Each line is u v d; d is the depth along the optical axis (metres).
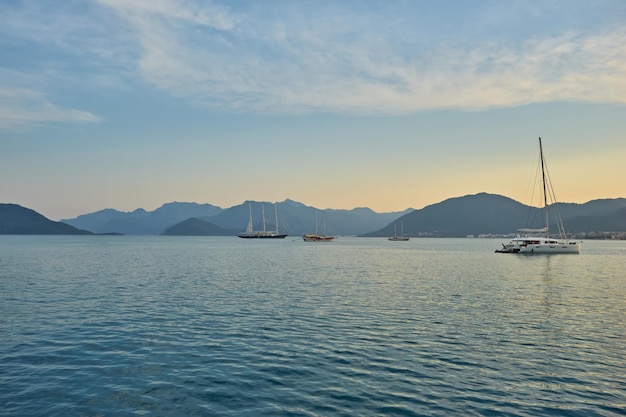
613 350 22.98
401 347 23.20
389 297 39.91
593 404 16.28
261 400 16.41
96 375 18.92
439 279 56.00
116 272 63.41
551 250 116.88
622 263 87.88
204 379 18.48
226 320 29.61
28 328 27.14
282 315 31.34
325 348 23.00
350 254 126.31
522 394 17.12
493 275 61.88
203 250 147.12
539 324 28.83
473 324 28.73
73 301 37.03
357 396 16.80
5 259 91.56
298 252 135.50
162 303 36.16
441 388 17.66
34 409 15.58
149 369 19.70
